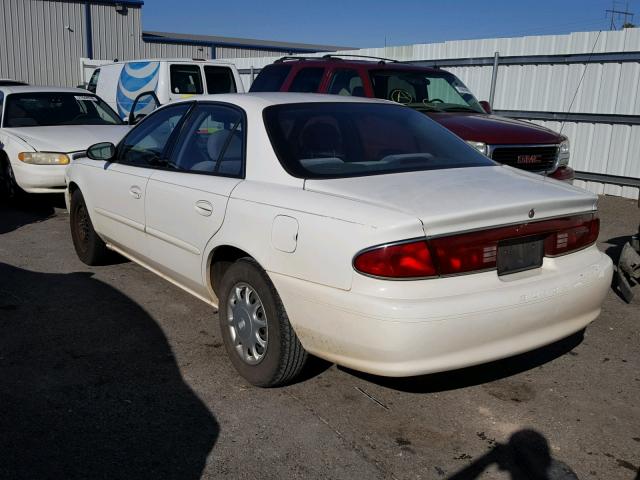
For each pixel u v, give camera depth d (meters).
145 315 4.77
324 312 3.08
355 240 2.95
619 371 4.00
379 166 3.70
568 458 3.06
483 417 3.41
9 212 8.57
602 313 5.02
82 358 4.04
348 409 3.47
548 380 3.85
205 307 4.95
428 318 2.86
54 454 3.00
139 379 3.77
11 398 3.51
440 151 4.07
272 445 3.12
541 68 10.66
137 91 13.42
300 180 3.46
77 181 5.72
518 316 3.10
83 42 27.44
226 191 3.74
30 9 25.89
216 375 3.84
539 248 3.36
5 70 25.77
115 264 6.03
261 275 3.47
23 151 8.16
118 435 3.18
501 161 6.62
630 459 3.06
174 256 4.34
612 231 7.79
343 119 4.05
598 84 9.92
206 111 4.37
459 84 8.45
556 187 3.62
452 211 3.00
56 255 6.37
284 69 8.77
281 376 3.49
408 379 3.81
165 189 4.32
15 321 4.62
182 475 2.87
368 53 13.60
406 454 3.06
